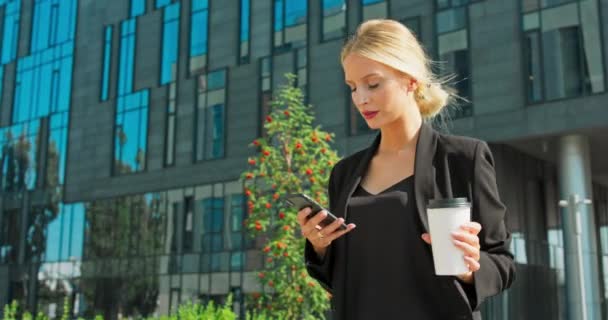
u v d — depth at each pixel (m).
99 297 27.39
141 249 26.33
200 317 6.62
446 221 1.58
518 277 19.17
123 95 28.05
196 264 24.34
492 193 1.80
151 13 27.77
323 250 1.94
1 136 33.41
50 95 31.61
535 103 17.78
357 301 1.86
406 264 1.79
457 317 1.70
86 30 30.38
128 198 27.11
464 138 1.87
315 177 9.74
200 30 25.89
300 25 22.88
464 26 19.16
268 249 9.50
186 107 25.70
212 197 24.39
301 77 22.41
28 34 33.56
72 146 29.75
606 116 16.80
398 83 1.85
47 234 30.27
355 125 20.66
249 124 23.59
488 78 18.53
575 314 18.02
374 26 1.88
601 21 17.20
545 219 21.34
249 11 24.50
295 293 9.39
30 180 31.69
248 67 24.08
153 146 26.53
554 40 17.77
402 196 1.84
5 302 31.27
